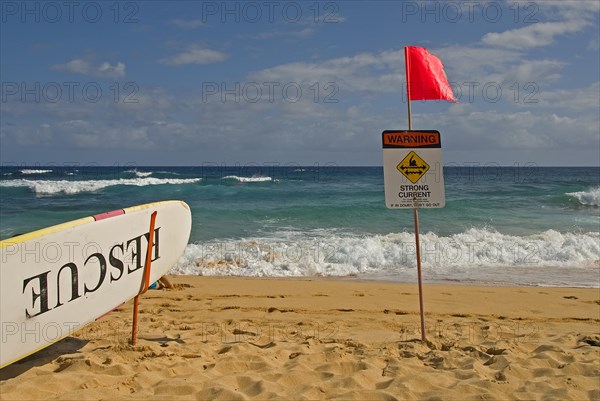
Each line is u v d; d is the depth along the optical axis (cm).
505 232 1616
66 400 367
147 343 509
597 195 2328
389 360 482
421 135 540
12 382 392
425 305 795
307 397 388
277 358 483
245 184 3731
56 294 384
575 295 888
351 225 1748
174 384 399
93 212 2178
